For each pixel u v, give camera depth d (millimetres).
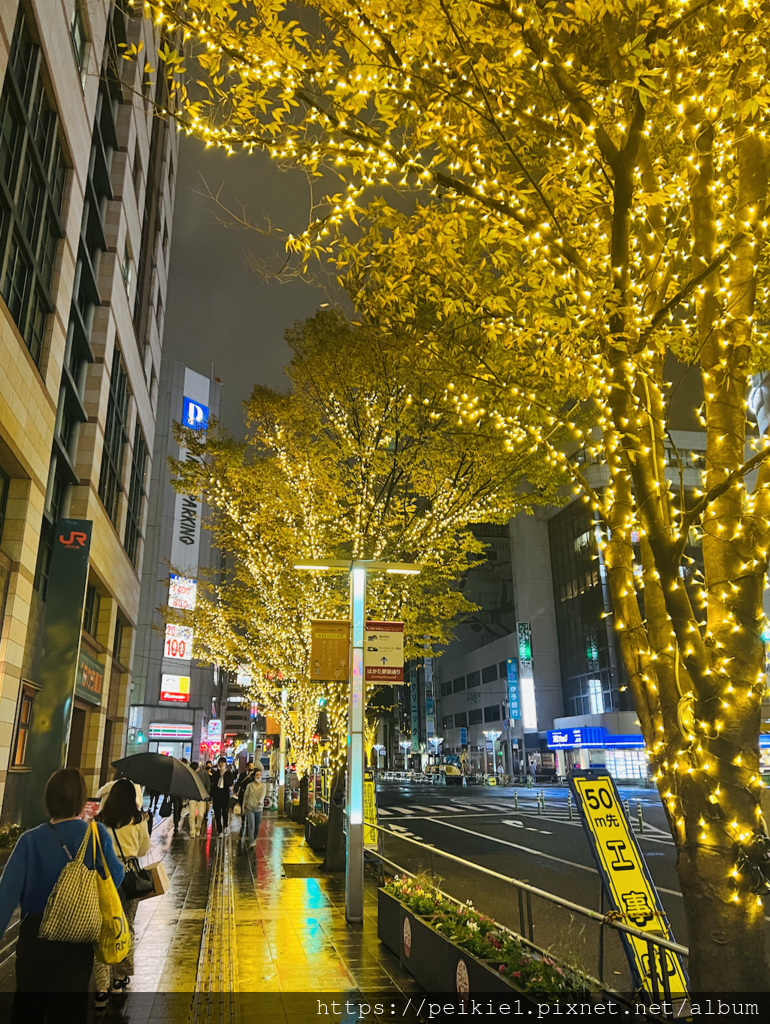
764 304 5480
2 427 13516
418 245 5289
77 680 20812
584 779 5422
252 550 17750
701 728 3648
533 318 5035
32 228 16219
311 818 17734
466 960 4965
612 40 4652
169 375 74812
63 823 3566
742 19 4191
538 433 5410
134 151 28734
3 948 6859
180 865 14203
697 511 3709
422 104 4492
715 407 4160
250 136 4516
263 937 7965
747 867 3439
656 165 4988
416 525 14109
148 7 4184
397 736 104500
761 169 4055
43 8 15328
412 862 14453
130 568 32062
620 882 5039
